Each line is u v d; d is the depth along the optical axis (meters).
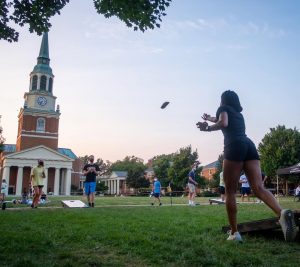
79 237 5.09
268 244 4.59
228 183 4.67
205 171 105.88
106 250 4.28
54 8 9.00
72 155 85.69
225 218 7.79
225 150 4.66
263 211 10.37
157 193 18.05
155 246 4.46
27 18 9.00
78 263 3.65
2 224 6.73
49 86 71.56
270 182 56.31
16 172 69.19
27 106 69.81
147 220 7.47
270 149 53.25
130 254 4.05
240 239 4.75
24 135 68.12
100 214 8.88
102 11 8.56
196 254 4.05
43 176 13.20
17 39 9.19
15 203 18.69
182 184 62.59
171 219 7.69
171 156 74.81
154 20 8.58
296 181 48.59
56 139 70.19
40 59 71.81
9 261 3.75
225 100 4.89
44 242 4.73
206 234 5.45
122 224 6.66
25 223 6.85
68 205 13.40
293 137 52.62
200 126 4.82
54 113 70.44
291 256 3.94
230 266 3.53
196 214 9.09
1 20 8.95
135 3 8.30
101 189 82.00
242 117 4.81
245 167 4.68
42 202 19.03
